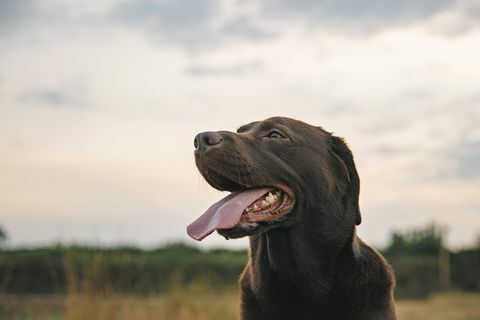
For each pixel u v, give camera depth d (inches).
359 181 47.1
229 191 45.4
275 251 44.6
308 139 46.1
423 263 264.1
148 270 175.2
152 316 101.6
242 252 204.5
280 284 44.8
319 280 44.3
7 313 116.5
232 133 44.2
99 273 95.6
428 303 218.4
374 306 44.1
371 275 44.6
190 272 184.7
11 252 174.2
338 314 44.1
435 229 313.3
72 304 93.7
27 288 165.2
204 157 42.8
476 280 266.5
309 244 44.6
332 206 45.4
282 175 44.1
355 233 45.7
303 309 44.7
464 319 161.0
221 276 184.9
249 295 46.0
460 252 272.1
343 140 47.3
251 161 43.3
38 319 111.3
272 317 45.0
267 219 43.5
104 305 93.5
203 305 110.4
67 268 101.3
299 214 44.5
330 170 46.2
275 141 45.1
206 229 41.6
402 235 317.7
